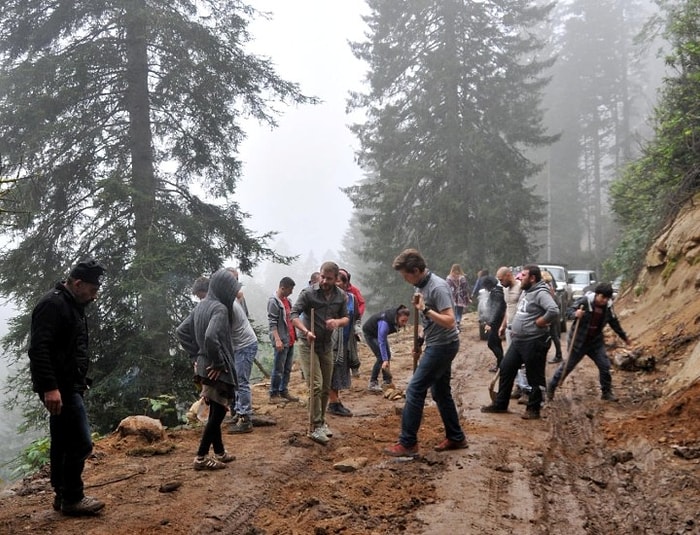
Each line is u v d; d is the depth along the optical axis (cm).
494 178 2634
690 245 1210
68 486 423
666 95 1480
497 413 763
